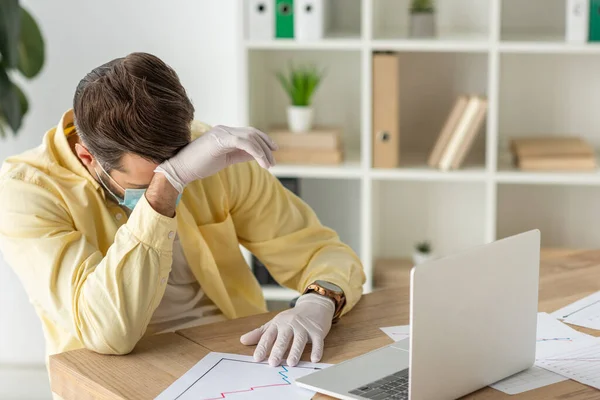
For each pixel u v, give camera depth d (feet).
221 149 4.58
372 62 9.06
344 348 4.54
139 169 4.69
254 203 5.74
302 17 8.99
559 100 9.89
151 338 4.72
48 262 4.81
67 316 4.70
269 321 4.77
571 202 10.12
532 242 4.16
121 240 4.66
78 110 4.62
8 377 10.36
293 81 9.47
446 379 3.79
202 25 10.04
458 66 9.92
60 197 5.05
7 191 4.99
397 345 4.50
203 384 4.08
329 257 5.47
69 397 4.35
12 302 10.66
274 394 3.94
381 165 9.26
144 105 4.50
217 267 5.77
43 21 10.12
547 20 9.73
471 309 3.86
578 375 4.14
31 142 10.36
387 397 3.81
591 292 5.36
